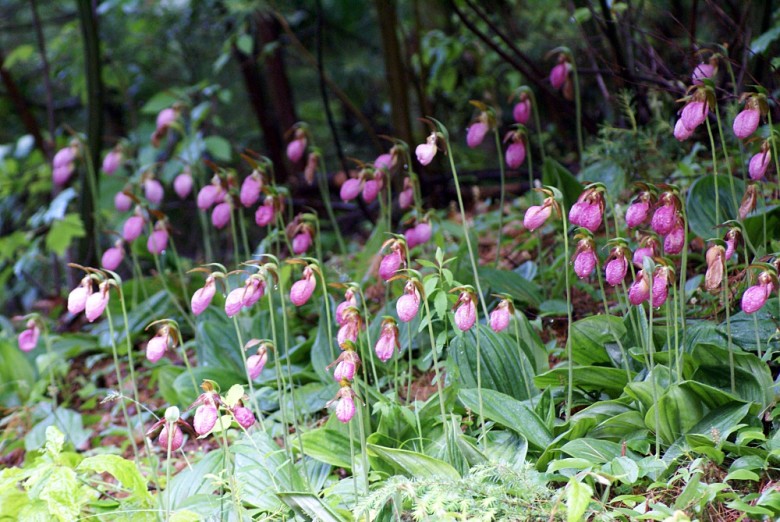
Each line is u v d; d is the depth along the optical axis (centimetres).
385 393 457
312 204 934
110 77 938
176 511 332
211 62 1023
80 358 643
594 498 316
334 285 365
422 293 330
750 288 319
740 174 542
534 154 834
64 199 644
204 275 651
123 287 672
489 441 358
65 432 497
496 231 690
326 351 461
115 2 827
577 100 547
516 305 500
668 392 334
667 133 561
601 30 596
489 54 823
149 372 571
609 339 390
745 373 352
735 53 562
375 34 1041
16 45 1103
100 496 427
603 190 339
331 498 337
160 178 729
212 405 311
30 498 308
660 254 355
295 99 1165
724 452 331
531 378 387
